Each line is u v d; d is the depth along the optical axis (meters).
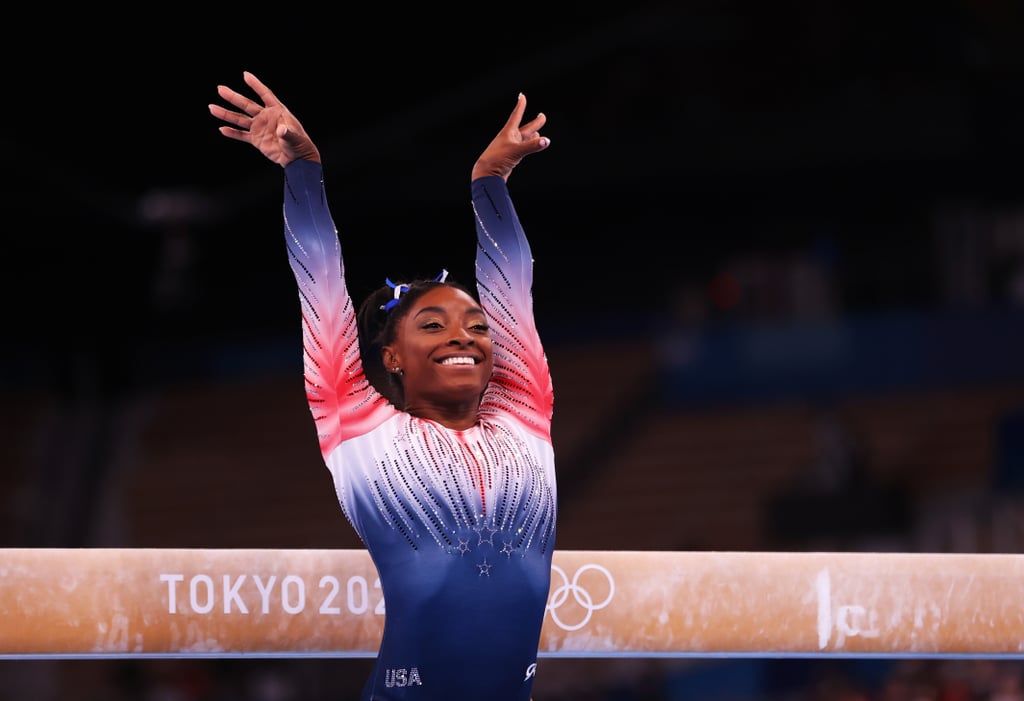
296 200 9.73
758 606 10.96
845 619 11.03
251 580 10.48
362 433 9.34
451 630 8.90
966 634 11.13
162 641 10.31
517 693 9.18
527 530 9.34
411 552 9.02
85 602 10.20
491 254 10.34
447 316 9.68
